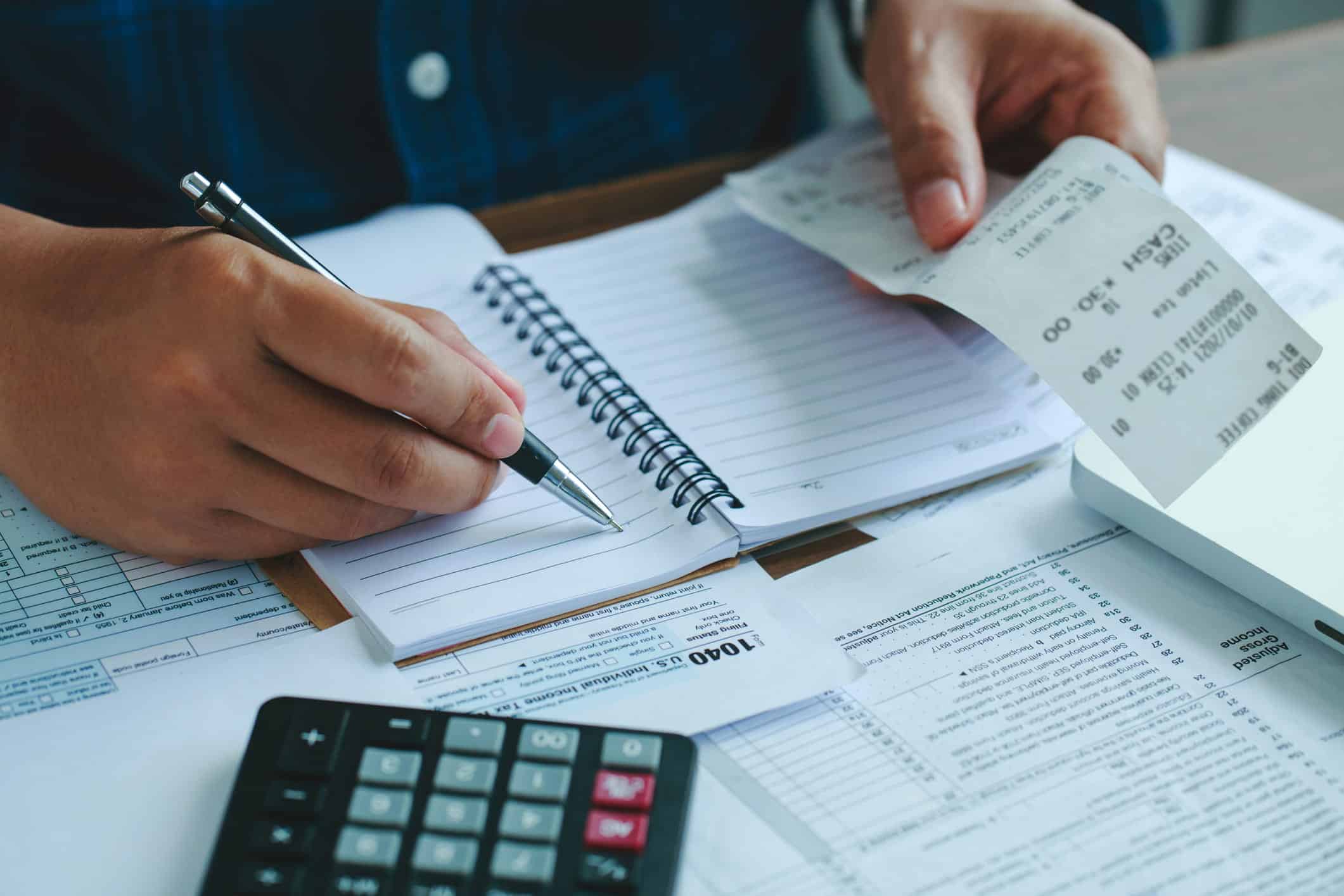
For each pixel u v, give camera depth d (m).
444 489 0.45
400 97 0.78
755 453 0.52
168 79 0.76
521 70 0.85
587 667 0.43
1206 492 0.46
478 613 0.44
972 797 0.37
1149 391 0.44
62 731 0.40
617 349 0.59
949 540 0.49
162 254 0.45
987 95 0.69
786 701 0.41
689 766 0.37
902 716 0.41
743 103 0.96
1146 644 0.43
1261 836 0.36
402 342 0.42
